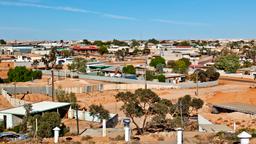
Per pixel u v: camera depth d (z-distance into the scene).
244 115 58.38
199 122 50.41
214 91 97.81
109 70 141.88
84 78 119.31
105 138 32.75
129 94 44.00
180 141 27.81
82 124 54.41
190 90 99.56
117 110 70.12
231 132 34.41
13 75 109.81
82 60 153.25
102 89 96.62
